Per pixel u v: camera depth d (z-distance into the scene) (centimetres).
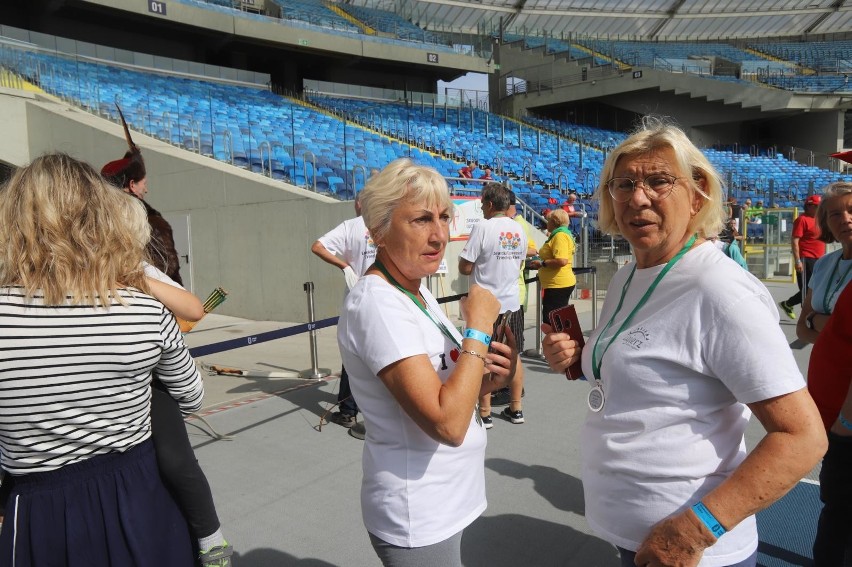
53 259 139
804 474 121
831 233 271
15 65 1395
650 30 3809
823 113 2697
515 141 2339
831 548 199
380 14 3006
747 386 125
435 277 848
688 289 136
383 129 2027
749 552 139
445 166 1697
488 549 270
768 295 134
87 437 147
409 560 153
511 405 430
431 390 141
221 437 410
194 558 179
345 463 366
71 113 1211
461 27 3478
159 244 280
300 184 1134
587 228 1151
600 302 1031
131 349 147
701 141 2847
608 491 150
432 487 154
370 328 147
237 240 985
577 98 2880
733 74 2928
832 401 204
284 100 2161
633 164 148
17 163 1226
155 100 1662
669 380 137
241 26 1959
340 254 424
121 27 1972
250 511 309
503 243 421
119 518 153
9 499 149
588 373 165
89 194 148
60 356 139
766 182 2186
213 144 1205
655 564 132
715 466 137
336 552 271
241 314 1000
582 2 3478
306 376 570
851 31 3722
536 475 343
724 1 3553
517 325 432
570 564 259
